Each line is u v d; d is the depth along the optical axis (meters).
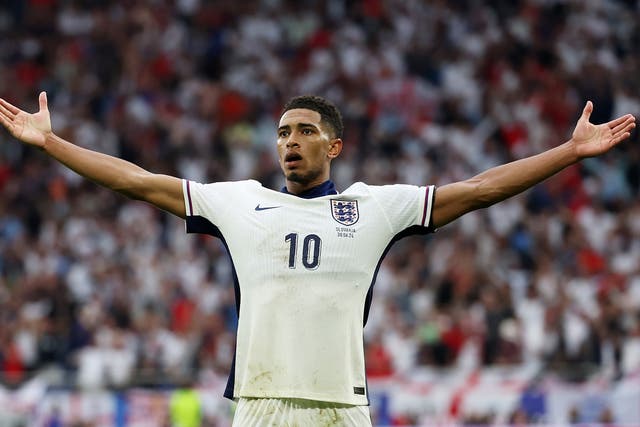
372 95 79.88
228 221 17.70
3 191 69.69
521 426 41.12
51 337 52.81
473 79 81.69
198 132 77.38
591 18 87.31
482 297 53.38
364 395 17.33
